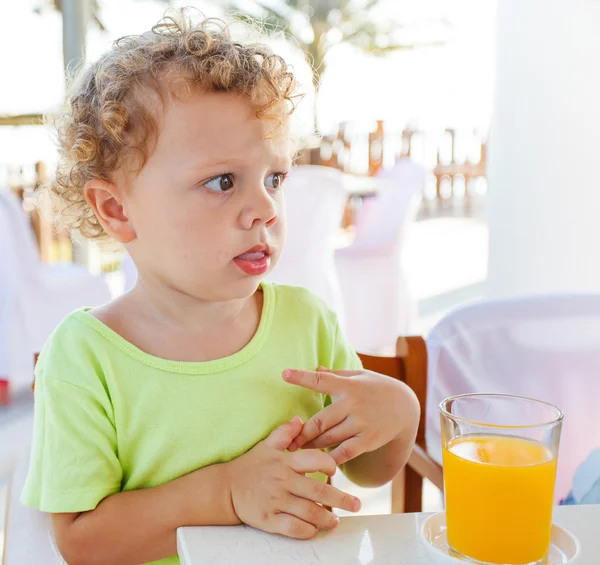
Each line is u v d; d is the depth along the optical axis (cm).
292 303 91
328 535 61
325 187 282
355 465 91
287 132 79
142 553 71
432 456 102
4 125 485
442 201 814
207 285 74
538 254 200
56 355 78
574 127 187
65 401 76
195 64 74
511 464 56
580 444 112
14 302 281
